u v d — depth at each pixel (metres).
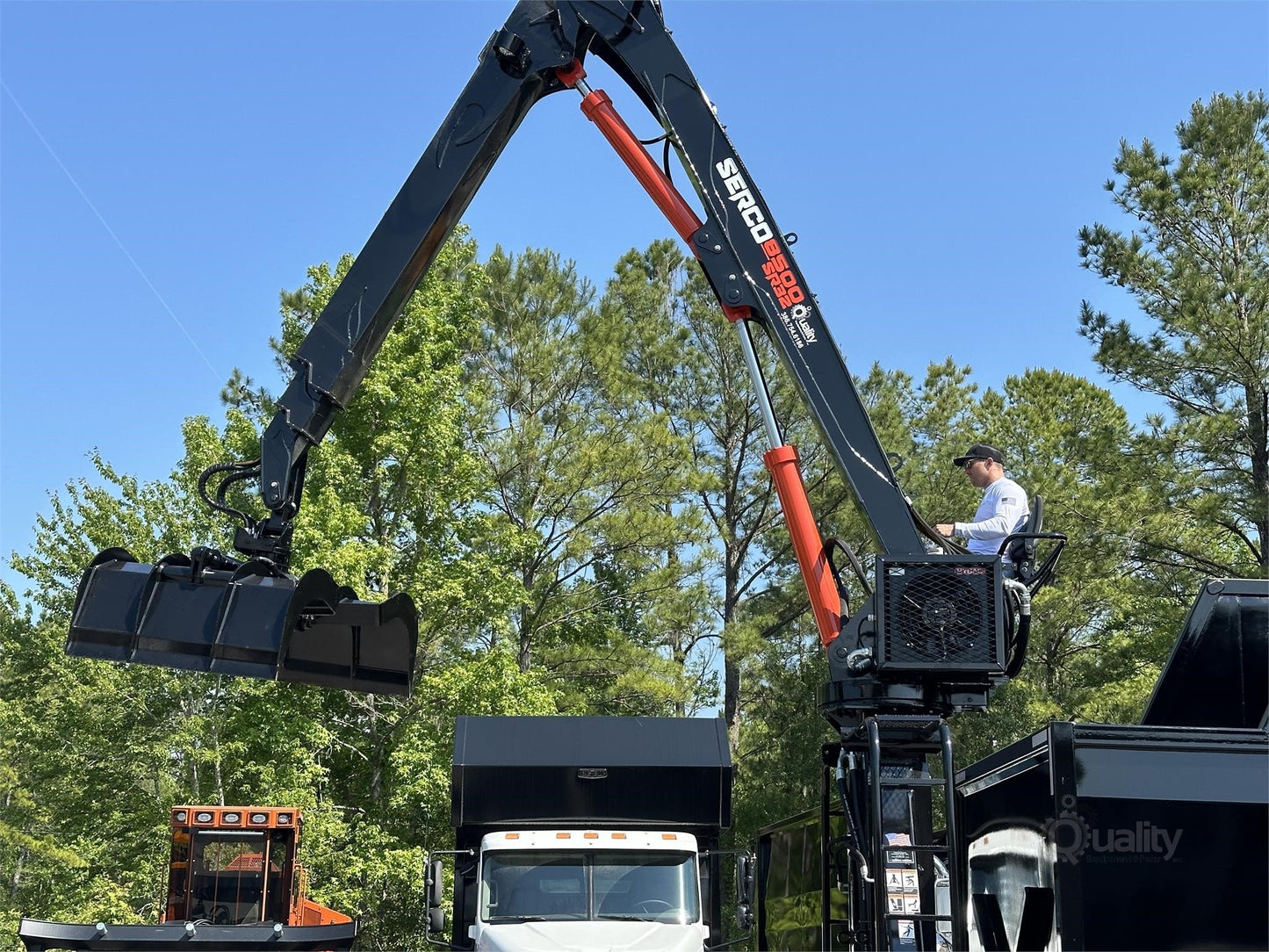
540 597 35.25
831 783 9.30
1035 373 49.50
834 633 9.05
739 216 9.51
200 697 29.23
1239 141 27.23
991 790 7.80
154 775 29.66
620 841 12.12
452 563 31.22
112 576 9.66
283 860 20.48
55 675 32.75
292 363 9.96
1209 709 8.62
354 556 27.11
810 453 34.06
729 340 35.81
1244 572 29.02
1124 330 27.94
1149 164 27.73
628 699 35.12
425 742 28.48
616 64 10.09
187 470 30.59
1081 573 29.50
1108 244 27.69
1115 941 6.70
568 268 37.28
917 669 8.22
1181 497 27.75
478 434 34.12
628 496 34.47
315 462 29.14
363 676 10.13
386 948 28.06
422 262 10.12
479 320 34.66
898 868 8.29
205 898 20.03
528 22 10.01
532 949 10.95
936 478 34.16
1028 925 7.12
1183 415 28.44
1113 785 6.86
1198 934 6.71
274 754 27.88
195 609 9.55
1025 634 8.62
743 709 36.06
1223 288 26.34
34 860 34.59
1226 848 6.80
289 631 9.35
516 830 12.84
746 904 12.65
